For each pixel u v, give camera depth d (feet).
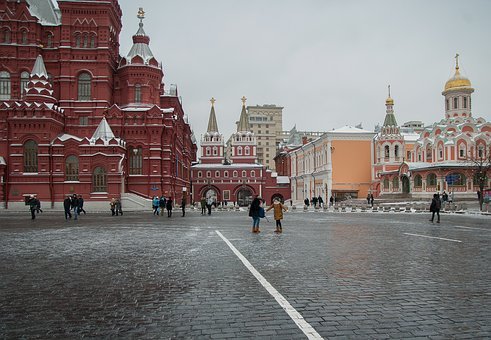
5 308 25.27
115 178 182.39
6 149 183.73
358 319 22.56
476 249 48.60
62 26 205.77
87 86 207.21
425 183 209.67
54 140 184.44
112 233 72.79
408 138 277.64
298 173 337.93
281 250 48.80
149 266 39.06
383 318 22.70
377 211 164.25
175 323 22.20
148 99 216.95
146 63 216.95
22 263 41.24
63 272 36.47
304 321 22.27
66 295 28.35
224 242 57.47
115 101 219.82
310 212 162.20
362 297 27.02
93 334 20.67
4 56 200.03
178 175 247.91
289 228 81.30
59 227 86.84
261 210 73.15
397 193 228.84
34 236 67.62
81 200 140.97
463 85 237.25
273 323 21.99
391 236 64.28
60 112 198.08
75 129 204.03
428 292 28.25
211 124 374.43
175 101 250.98
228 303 25.86
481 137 211.82
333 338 19.76
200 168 347.77
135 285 31.12
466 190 197.47
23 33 203.10
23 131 183.11
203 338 19.94
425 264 38.78
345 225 88.58
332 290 28.89
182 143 277.85
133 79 215.92
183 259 42.91
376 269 36.42
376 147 252.21
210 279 32.81
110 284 31.55
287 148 421.59
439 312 23.73
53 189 183.01
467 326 21.40
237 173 349.41
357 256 43.88
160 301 26.55
